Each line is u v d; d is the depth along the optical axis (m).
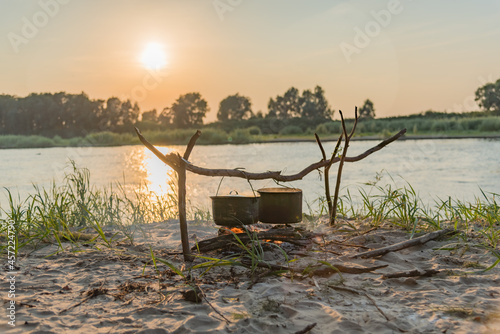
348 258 4.25
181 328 2.76
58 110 106.12
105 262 4.25
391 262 4.21
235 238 4.39
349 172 17.48
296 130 73.44
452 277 3.74
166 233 5.79
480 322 2.84
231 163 23.06
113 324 2.86
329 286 3.50
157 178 17.05
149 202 7.97
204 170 4.30
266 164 22.25
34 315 2.98
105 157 32.19
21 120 106.06
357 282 3.63
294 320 2.90
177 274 3.86
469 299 3.24
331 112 119.19
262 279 3.72
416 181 14.48
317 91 120.00
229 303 3.20
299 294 3.36
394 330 2.75
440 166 19.03
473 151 26.94
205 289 3.47
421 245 4.71
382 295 3.35
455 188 12.88
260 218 4.78
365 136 51.41
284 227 4.92
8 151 45.25
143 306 3.15
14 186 14.99
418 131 53.78
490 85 82.69
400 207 6.14
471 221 6.05
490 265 4.05
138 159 29.84
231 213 4.44
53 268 4.08
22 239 5.06
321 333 2.74
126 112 98.50
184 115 114.56
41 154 37.62
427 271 3.79
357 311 3.03
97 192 7.32
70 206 6.51
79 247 4.87
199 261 4.21
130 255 4.47
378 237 5.02
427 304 3.15
